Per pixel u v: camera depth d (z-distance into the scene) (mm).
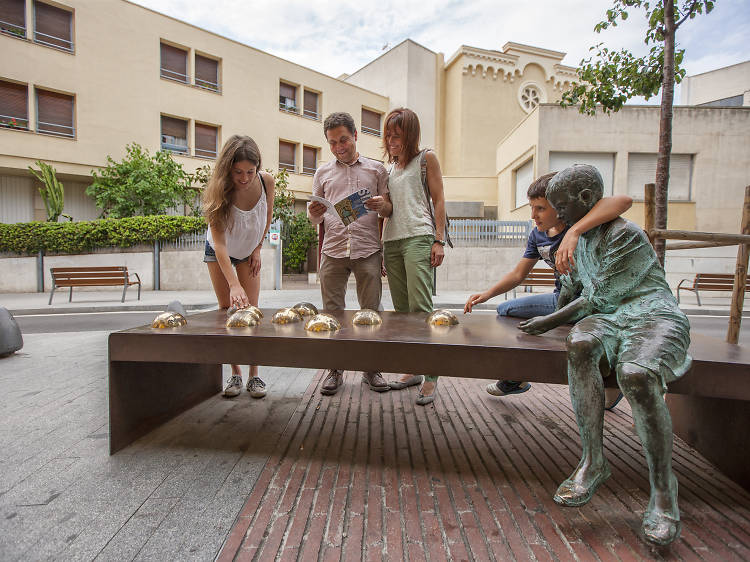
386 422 2543
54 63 14531
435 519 1550
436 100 25016
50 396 3039
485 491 1747
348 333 2023
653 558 1337
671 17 4191
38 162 14203
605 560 1329
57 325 7180
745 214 3131
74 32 14844
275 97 19750
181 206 17062
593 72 4828
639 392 1371
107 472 1896
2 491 1729
